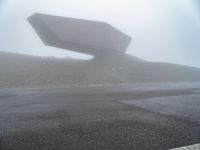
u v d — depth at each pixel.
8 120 6.98
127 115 7.83
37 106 9.92
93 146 4.48
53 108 9.38
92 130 5.74
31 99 12.53
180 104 10.81
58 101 11.68
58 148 4.36
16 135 5.27
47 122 6.70
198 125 6.44
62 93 16.28
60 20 50.19
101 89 20.48
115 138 5.02
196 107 9.98
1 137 5.11
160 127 6.09
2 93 16.48
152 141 4.81
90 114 8.00
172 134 5.40
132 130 5.75
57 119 7.12
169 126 6.23
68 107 9.62
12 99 12.58
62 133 5.45
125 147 4.41
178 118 7.38
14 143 4.67
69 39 50.78
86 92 17.16
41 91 18.23
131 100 12.15
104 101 11.68
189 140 4.93
